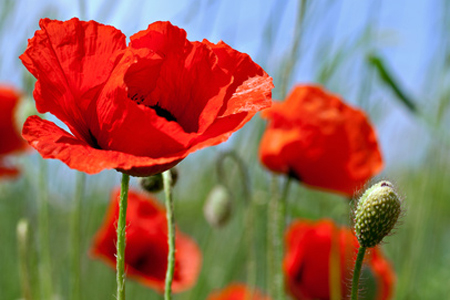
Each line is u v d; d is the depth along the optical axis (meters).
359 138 0.65
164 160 0.47
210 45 0.50
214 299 0.75
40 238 0.71
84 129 0.49
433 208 0.84
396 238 0.89
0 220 0.94
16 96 0.80
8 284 0.93
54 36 0.49
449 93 0.79
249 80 0.49
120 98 0.48
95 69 0.49
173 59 0.50
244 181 0.71
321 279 0.69
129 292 0.88
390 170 0.97
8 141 0.80
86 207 0.80
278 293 0.65
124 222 0.49
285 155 0.66
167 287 0.52
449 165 0.82
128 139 0.48
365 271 0.61
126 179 0.49
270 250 0.67
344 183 0.65
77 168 0.46
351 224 0.51
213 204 0.74
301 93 0.66
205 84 0.49
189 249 0.71
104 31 0.49
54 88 0.49
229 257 0.92
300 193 0.90
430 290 0.83
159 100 0.50
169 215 0.52
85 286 0.82
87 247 0.81
